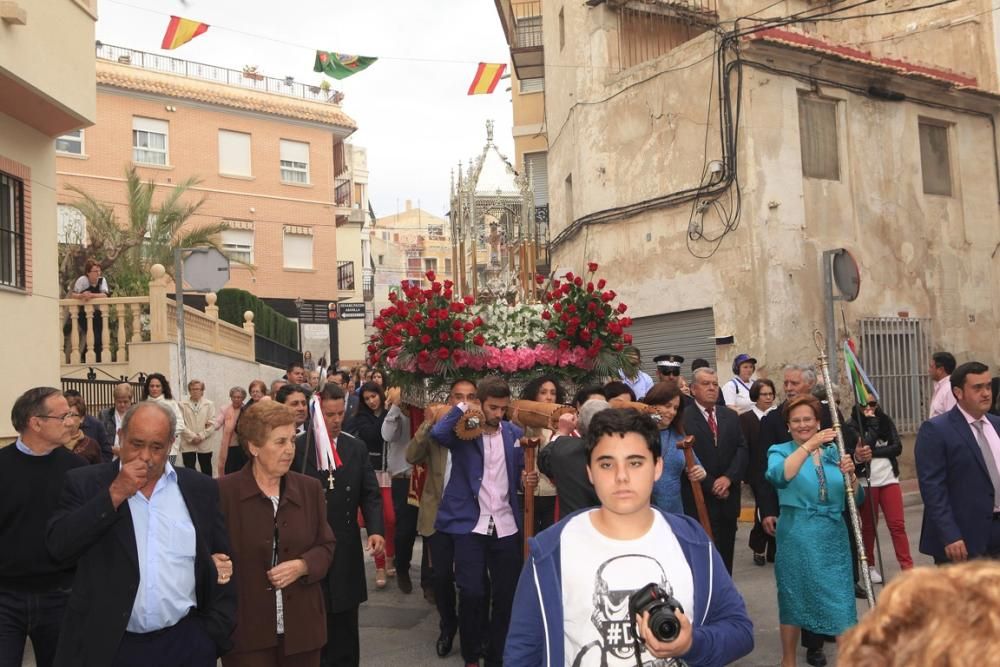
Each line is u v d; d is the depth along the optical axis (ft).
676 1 58.95
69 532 12.21
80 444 25.93
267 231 112.88
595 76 57.77
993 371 55.26
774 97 48.26
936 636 3.37
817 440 18.72
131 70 104.53
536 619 9.87
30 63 32.14
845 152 50.57
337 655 19.70
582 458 18.42
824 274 41.55
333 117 117.60
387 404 34.27
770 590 28.53
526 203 59.36
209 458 46.55
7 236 34.73
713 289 49.21
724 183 48.42
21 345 35.01
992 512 18.49
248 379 69.31
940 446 18.54
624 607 9.61
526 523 20.90
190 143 107.04
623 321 28.25
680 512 21.65
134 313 51.21
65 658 12.61
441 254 263.70
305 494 15.84
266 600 15.19
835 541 19.24
